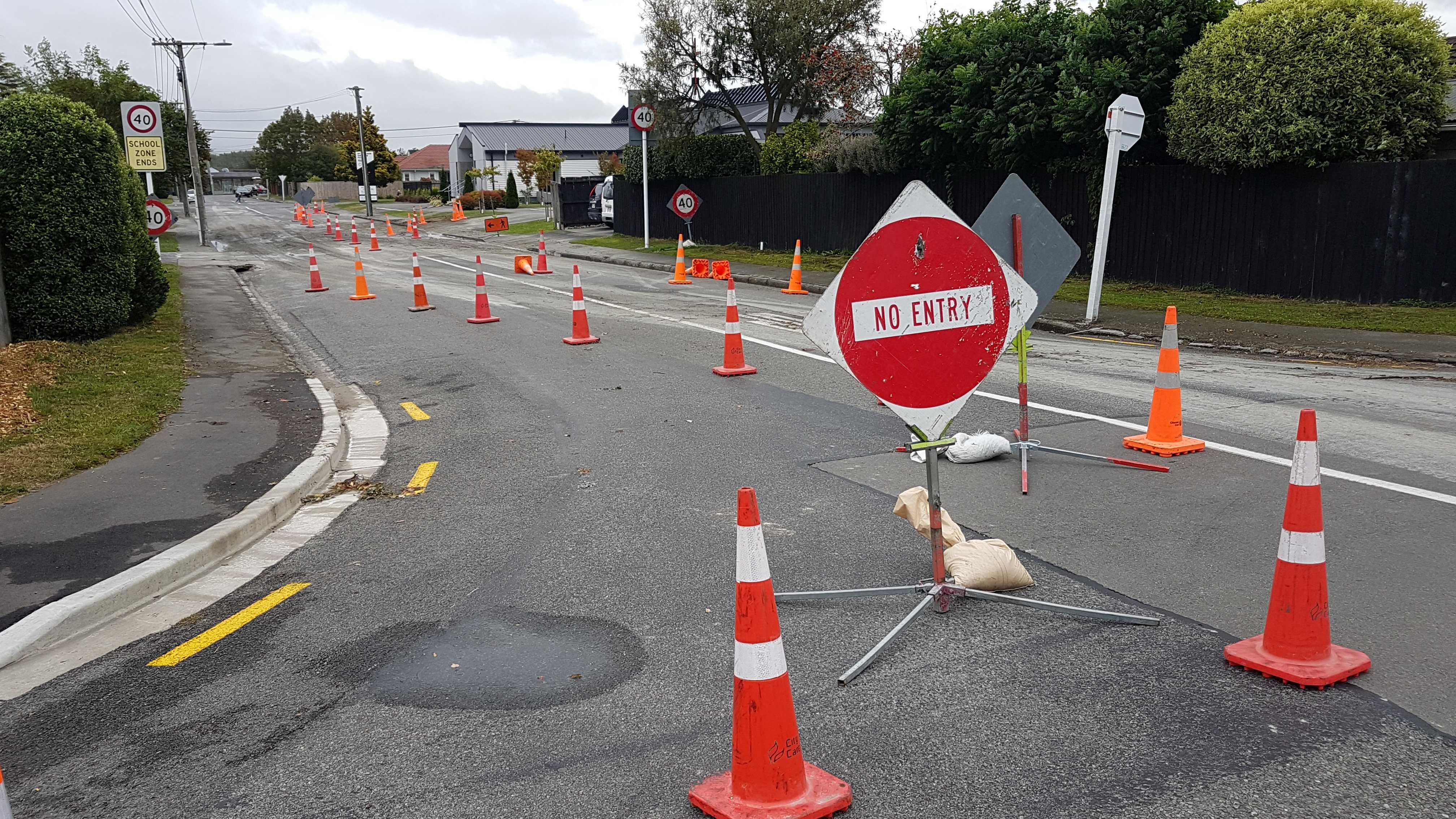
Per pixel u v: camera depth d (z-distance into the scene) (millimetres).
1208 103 15680
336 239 42312
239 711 3893
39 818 3205
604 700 3871
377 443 8586
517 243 37000
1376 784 3146
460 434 8797
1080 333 14289
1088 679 3930
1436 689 3740
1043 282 6488
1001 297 4422
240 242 40906
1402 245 14266
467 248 35719
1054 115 18531
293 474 7223
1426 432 7781
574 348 13125
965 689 3879
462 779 3350
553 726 3682
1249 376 10531
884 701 3801
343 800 3252
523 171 74375
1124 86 16891
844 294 3996
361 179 98812
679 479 7074
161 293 14500
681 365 11750
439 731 3674
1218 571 5027
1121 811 3057
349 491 7148
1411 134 14305
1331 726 3504
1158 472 6844
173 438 8375
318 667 4270
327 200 105562
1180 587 4840
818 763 3383
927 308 4238
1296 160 15047
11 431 8086
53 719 3879
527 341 13805
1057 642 4273
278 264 28953
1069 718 3633
